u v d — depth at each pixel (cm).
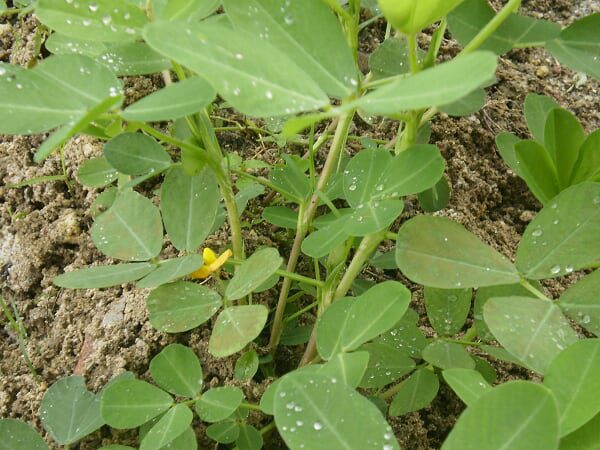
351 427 14
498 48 22
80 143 33
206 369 27
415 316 24
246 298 28
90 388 27
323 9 18
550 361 17
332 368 18
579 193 19
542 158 21
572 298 19
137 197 25
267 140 34
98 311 29
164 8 19
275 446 26
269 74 14
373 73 26
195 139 23
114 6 19
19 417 27
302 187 27
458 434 13
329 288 25
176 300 23
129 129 21
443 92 13
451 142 37
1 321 31
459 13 21
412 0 16
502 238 35
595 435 15
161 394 21
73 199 34
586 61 22
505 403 13
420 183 21
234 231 26
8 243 33
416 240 19
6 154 36
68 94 17
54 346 29
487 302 18
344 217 23
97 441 25
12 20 40
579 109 41
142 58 22
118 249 24
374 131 37
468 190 36
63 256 32
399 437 26
